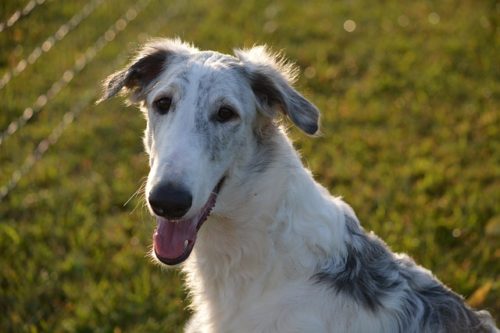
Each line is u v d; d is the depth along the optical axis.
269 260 5.10
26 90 10.72
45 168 9.19
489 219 8.28
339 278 5.04
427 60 12.44
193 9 14.20
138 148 9.86
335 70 12.01
